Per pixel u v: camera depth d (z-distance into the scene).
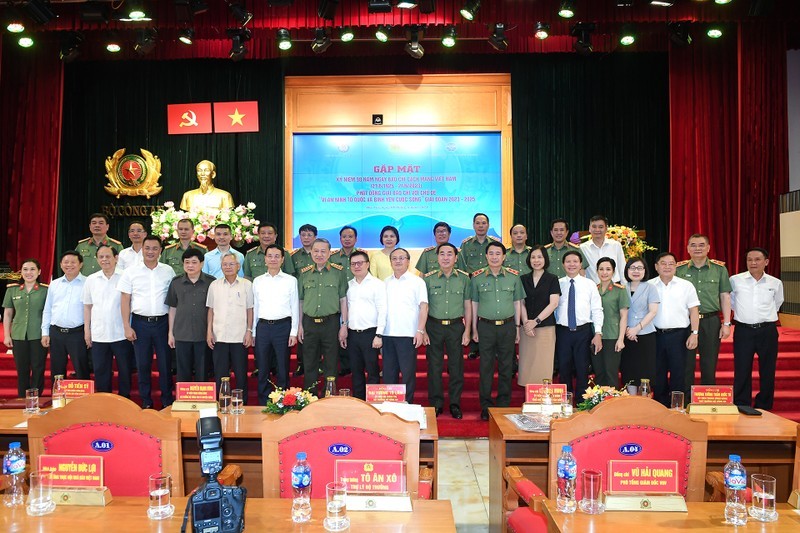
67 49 7.91
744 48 8.20
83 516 1.87
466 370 6.27
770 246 8.24
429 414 3.34
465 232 9.18
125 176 8.97
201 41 8.73
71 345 5.34
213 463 1.71
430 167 9.20
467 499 4.02
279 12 6.99
